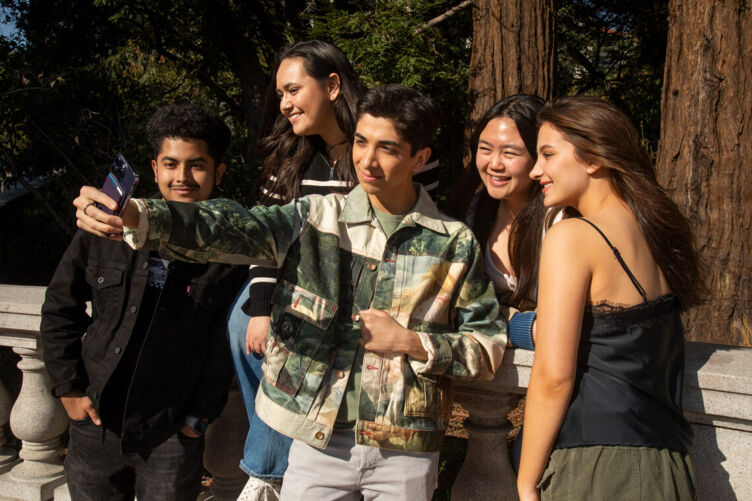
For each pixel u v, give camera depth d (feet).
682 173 13.98
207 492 9.61
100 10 32.53
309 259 5.58
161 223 4.56
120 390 6.85
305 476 5.85
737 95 13.41
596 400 4.94
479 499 6.89
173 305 6.81
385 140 5.37
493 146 6.73
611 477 4.88
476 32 18.07
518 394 6.84
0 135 30.30
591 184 5.24
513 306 6.83
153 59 34.53
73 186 31.71
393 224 5.90
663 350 5.05
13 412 8.87
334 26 22.90
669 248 5.11
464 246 5.88
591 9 39.58
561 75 43.88
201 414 6.96
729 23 13.47
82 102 30.53
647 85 37.14
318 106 7.58
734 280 13.35
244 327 6.73
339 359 5.65
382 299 5.68
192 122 7.02
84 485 7.07
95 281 6.84
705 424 6.01
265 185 8.45
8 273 37.09
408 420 5.58
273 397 5.64
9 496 8.98
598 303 4.95
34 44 31.65
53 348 6.88
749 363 5.97
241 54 33.24
